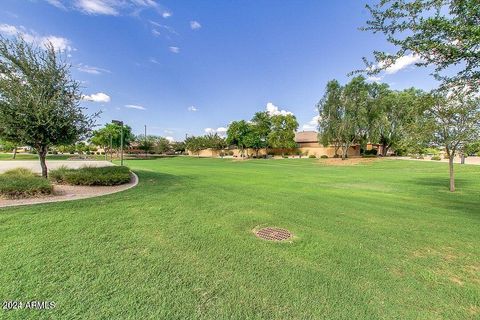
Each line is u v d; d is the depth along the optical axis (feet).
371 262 11.72
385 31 14.83
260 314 7.90
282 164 102.12
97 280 9.37
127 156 177.58
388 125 108.68
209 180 39.63
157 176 42.34
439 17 12.81
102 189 28.19
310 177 50.37
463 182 43.52
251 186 34.53
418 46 13.60
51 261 10.59
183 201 22.89
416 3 13.20
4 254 10.97
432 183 42.29
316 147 180.34
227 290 9.12
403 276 10.55
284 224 17.22
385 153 130.41
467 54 12.67
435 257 12.46
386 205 24.26
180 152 231.91
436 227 17.25
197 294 8.82
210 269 10.57
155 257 11.46
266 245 13.38
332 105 106.11
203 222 16.89
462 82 15.70
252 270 10.61
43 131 27.71
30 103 26.71
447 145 33.06
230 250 12.55
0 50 26.45
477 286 9.91
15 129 26.20
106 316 7.55
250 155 183.42
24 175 28.22
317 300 8.71
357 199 27.04
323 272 10.66
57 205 19.19
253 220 17.83
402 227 17.13
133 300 8.33
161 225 15.87
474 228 17.11
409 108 34.76
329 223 17.71
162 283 9.39
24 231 13.65
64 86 29.66
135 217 17.29
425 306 8.59
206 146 202.18
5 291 8.48
